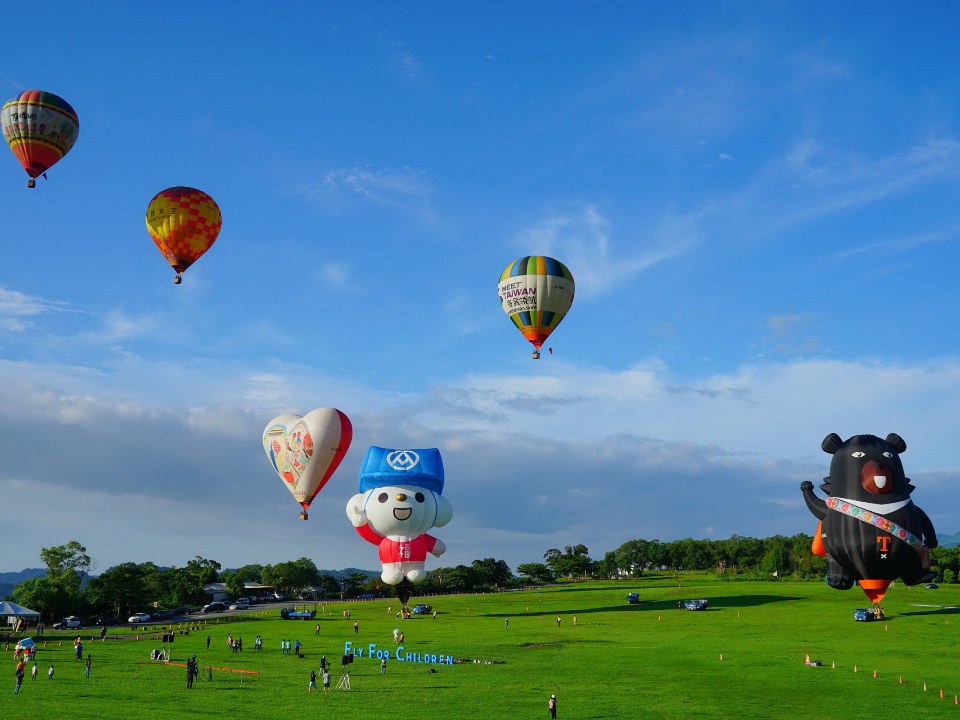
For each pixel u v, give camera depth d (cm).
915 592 10712
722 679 5044
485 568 17512
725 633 7319
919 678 5038
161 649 6556
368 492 8525
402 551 8556
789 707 4253
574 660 5859
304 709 4097
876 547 7131
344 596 16838
